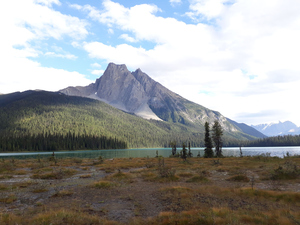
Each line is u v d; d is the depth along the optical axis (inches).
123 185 833.5
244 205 506.3
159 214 451.5
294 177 850.8
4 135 7603.4
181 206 513.7
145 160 2154.3
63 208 523.8
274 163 1407.5
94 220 418.6
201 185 797.9
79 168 1568.7
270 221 387.5
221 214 430.6
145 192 697.6
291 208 474.6
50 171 1336.1
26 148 6530.5
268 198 564.4
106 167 1520.7
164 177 964.0
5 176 1103.6
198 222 391.5
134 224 398.3
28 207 550.0
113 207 534.3
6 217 443.2
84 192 720.3
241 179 882.8
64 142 7278.5
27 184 880.9
